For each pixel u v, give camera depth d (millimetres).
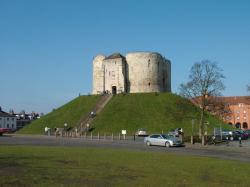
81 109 125688
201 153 48781
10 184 21766
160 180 25062
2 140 75375
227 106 99938
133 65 140375
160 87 142125
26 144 61406
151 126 109625
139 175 26859
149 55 139875
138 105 124000
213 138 72938
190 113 100438
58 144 62500
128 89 141000
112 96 133125
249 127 188625
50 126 118688
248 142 76125
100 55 144500
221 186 23562
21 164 31359
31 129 120812
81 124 114125
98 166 31281
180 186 23188
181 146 62125
